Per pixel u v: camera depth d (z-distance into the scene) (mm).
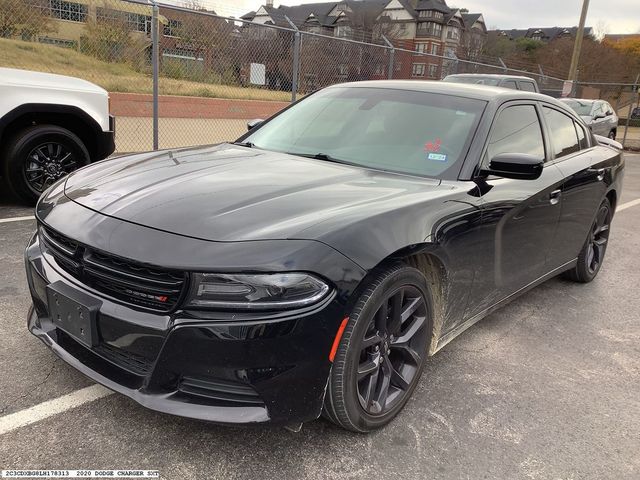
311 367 2061
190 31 10266
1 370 2721
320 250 2068
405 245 2334
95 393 2594
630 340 3775
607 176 4523
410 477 2234
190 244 2037
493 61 22594
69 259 2289
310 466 2240
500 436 2559
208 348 1971
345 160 3168
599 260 4902
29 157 5617
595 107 16188
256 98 10859
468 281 2902
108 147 6266
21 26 8828
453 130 3191
